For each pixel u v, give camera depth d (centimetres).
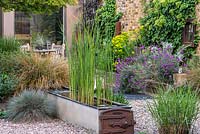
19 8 940
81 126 544
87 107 527
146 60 896
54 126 554
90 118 519
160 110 464
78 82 571
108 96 549
